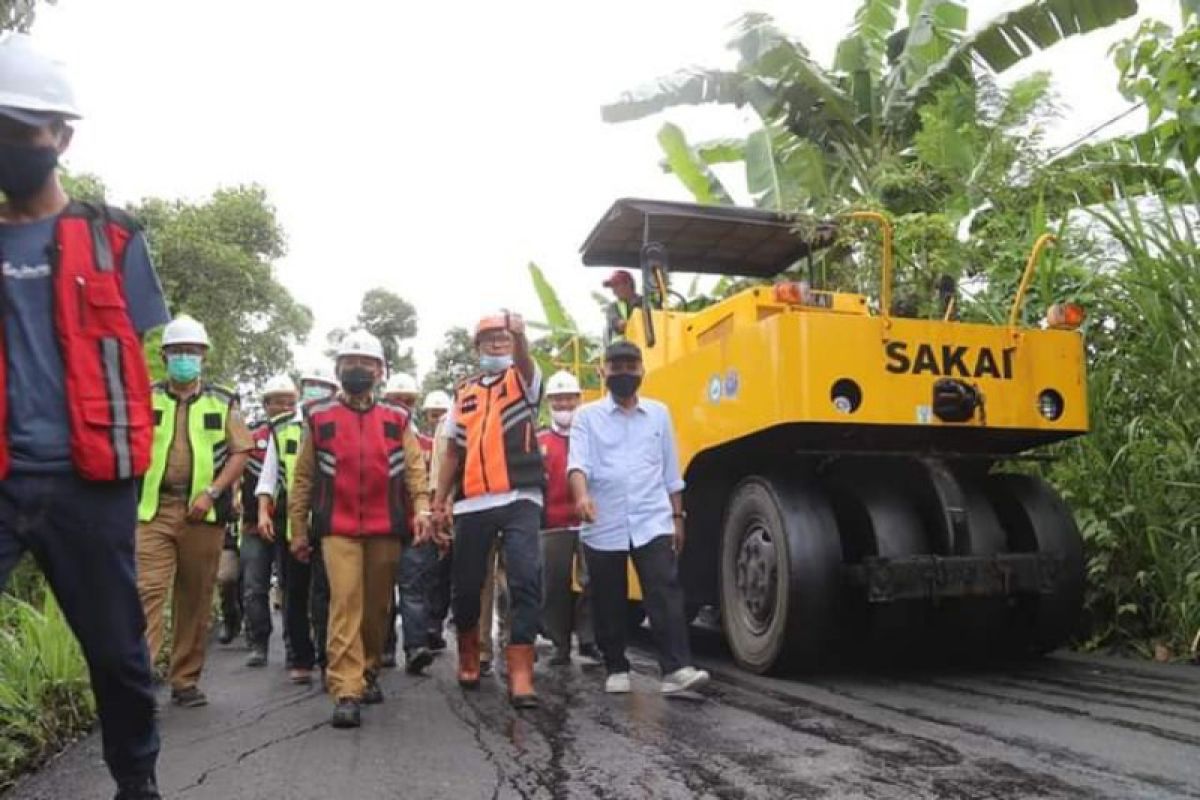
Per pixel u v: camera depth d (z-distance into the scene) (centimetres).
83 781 392
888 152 1066
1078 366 578
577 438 543
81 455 273
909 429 561
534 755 405
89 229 286
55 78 278
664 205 714
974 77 1091
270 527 669
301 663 643
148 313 298
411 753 417
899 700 489
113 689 288
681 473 638
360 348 526
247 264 2183
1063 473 660
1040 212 744
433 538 584
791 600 544
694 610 690
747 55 1164
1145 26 718
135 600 288
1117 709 452
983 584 544
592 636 713
